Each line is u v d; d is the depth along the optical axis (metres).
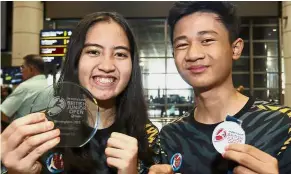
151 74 7.68
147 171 1.30
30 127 0.97
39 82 3.09
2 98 4.63
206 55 1.19
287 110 1.25
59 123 1.13
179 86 7.55
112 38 1.26
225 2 1.23
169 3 7.37
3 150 0.97
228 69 1.25
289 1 6.75
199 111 1.33
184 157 1.29
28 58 3.41
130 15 7.42
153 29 7.77
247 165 0.97
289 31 6.79
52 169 1.21
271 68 7.65
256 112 1.25
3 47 7.23
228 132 1.12
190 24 1.21
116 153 1.09
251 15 7.24
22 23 6.98
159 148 1.36
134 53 1.37
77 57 1.29
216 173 1.22
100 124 1.34
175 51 1.27
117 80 1.27
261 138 1.20
